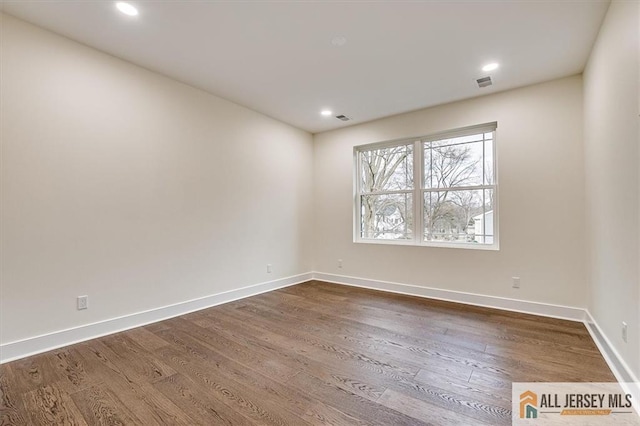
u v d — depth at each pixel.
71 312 2.50
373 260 4.46
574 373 2.02
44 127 2.37
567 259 3.10
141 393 1.81
